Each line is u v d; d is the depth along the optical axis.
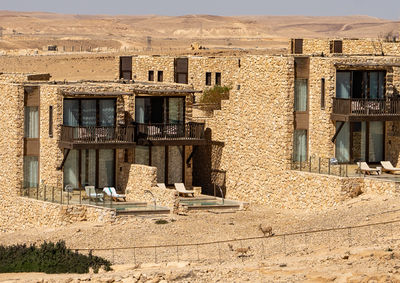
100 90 92.88
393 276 59.78
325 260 64.62
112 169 93.69
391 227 73.56
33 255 68.56
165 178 97.69
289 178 91.44
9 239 80.69
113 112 94.19
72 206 85.81
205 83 110.38
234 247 73.06
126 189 92.12
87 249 72.88
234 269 63.53
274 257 67.88
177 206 86.81
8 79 104.62
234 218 86.00
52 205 86.81
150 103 97.00
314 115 93.19
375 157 96.38
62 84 95.44
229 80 107.50
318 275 60.69
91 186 90.12
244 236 77.69
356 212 80.19
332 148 92.56
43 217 87.94
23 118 92.25
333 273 61.03
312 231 75.06
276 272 62.47
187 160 98.44
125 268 65.88
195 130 97.62
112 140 92.38
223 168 99.31
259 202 94.88
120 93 92.94
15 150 92.00
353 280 59.34
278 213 89.00
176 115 98.19
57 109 90.75
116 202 89.44
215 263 67.19
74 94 90.94
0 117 94.12
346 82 94.88
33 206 89.31
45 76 106.62
